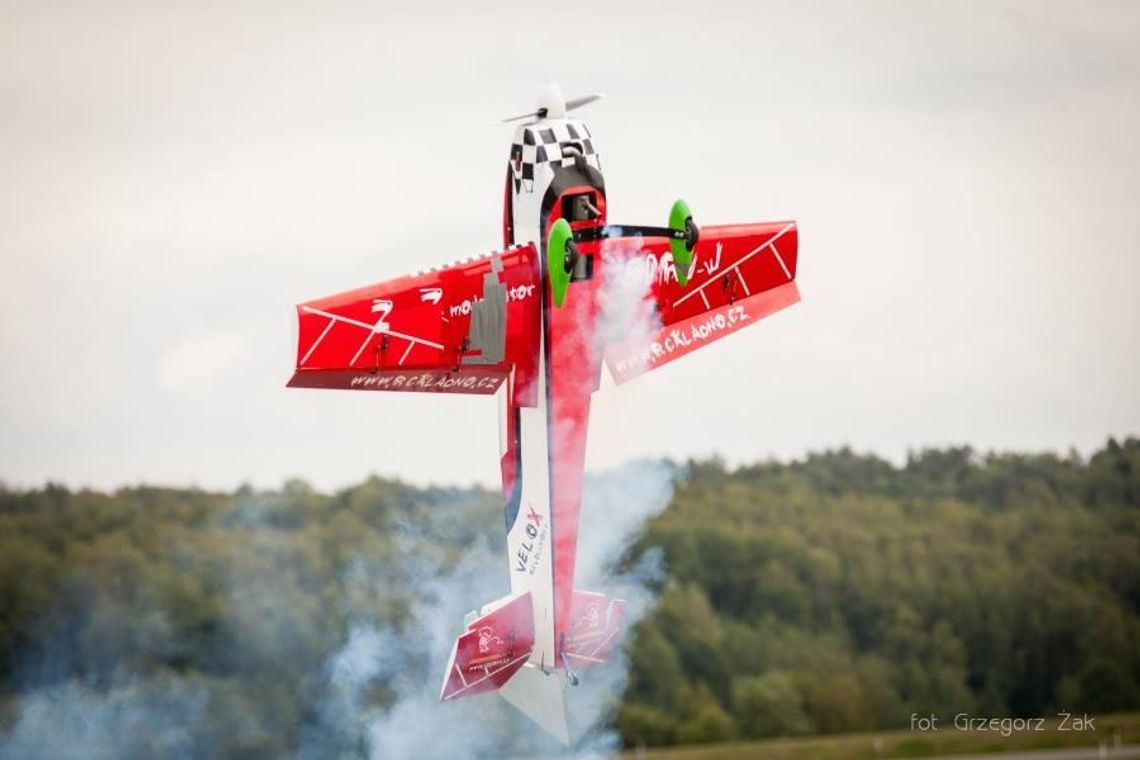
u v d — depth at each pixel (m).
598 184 48.88
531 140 48.75
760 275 53.34
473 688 49.84
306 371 45.41
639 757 89.75
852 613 102.56
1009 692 99.06
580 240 48.75
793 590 102.31
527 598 50.47
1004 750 90.69
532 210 48.78
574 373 49.41
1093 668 100.12
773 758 89.56
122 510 103.44
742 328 53.12
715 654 96.75
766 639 98.56
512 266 48.09
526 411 49.78
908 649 100.12
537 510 50.00
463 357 47.25
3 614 93.00
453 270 47.06
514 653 50.44
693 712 92.94
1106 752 88.62
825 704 94.31
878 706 95.31
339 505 102.94
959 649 100.25
